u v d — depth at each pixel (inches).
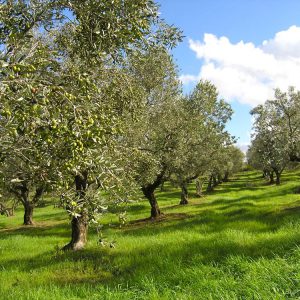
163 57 657.0
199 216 882.1
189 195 1940.2
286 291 280.2
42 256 574.9
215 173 2036.2
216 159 1342.3
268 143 1198.9
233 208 976.3
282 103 1122.0
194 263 395.2
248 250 433.7
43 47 201.6
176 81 818.2
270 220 687.1
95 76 255.1
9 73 154.0
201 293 305.1
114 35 213.9
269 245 445.7
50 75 195.2
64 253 570.9
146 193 1009.5
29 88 155.4
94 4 210.4
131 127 559.8
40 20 213.0
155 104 798.5
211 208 1099.3
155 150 793.6
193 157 1077.8
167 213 1069.1
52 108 177.0
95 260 501.4
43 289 370.3
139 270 406.9
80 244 602.9
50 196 231.5
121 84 288.4
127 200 295.9
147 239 624.4
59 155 208.2
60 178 210.5
